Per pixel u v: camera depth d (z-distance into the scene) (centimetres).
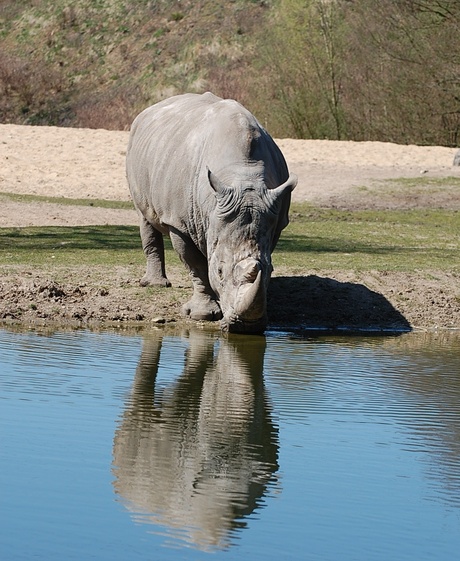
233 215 2267
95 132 7831
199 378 2089
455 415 1859
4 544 1192
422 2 9419
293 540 1240
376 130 9694
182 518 1298
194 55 13125
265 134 2562
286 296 2923
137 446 1588
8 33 14525
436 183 6191
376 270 3231
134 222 4709
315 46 10006
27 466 1464
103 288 2909
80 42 13988
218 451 1588
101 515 1295
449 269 3344
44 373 2045
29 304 2720
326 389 2041
